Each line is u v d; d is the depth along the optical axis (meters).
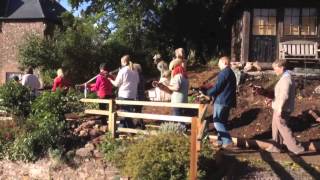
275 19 20.42
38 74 28.83
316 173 9.72
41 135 12.55
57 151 12.14
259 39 20.53
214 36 30.64
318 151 10.84
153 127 12.32
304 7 20.19
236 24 22.84
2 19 36.00
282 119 10.61
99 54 26.70
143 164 9.95
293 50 19.83
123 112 12.27
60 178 12.02
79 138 12.71
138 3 29.97
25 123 13.39
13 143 12.99
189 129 12.40
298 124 12.76
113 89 14.15
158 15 30.95
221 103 10.98
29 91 14.40
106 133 12.55
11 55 36.03
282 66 10.59
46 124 12.84
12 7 36.56
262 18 20.52
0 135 13.23
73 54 26.34
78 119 13.98
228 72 10.98
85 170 11.67
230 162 10.41
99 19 29.73
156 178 9.85
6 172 12.88
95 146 12.05
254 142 11.20
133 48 28.81
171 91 11.77
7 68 36.03
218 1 29.95
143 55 28.41
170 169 9.83
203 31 30.64
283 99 10.41
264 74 16.73
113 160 11.27
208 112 13.60
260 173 9.89
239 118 13.39
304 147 10.95
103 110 13.19
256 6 20.52
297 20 20.27
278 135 10.85
